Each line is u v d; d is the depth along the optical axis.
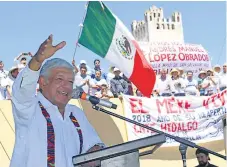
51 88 3.12
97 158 2.17
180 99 7.57
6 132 6.36
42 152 2.96
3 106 6.55
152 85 7.03
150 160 7.10
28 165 2.90
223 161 7.53
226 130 4.48
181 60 21.80
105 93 8.18
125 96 7.22
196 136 7.50
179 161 7.25
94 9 6.63
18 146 2.99
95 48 6.65
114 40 6.83
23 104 2.94
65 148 3.08
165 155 7.21
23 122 3.03
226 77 9.61
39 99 3.16
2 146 6.24
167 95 9.05
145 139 2.15
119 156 2.19
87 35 6.58
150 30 66.88
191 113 7.56
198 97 7.66
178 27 67.25
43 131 3.03
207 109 7.65
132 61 6.87
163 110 7.40
